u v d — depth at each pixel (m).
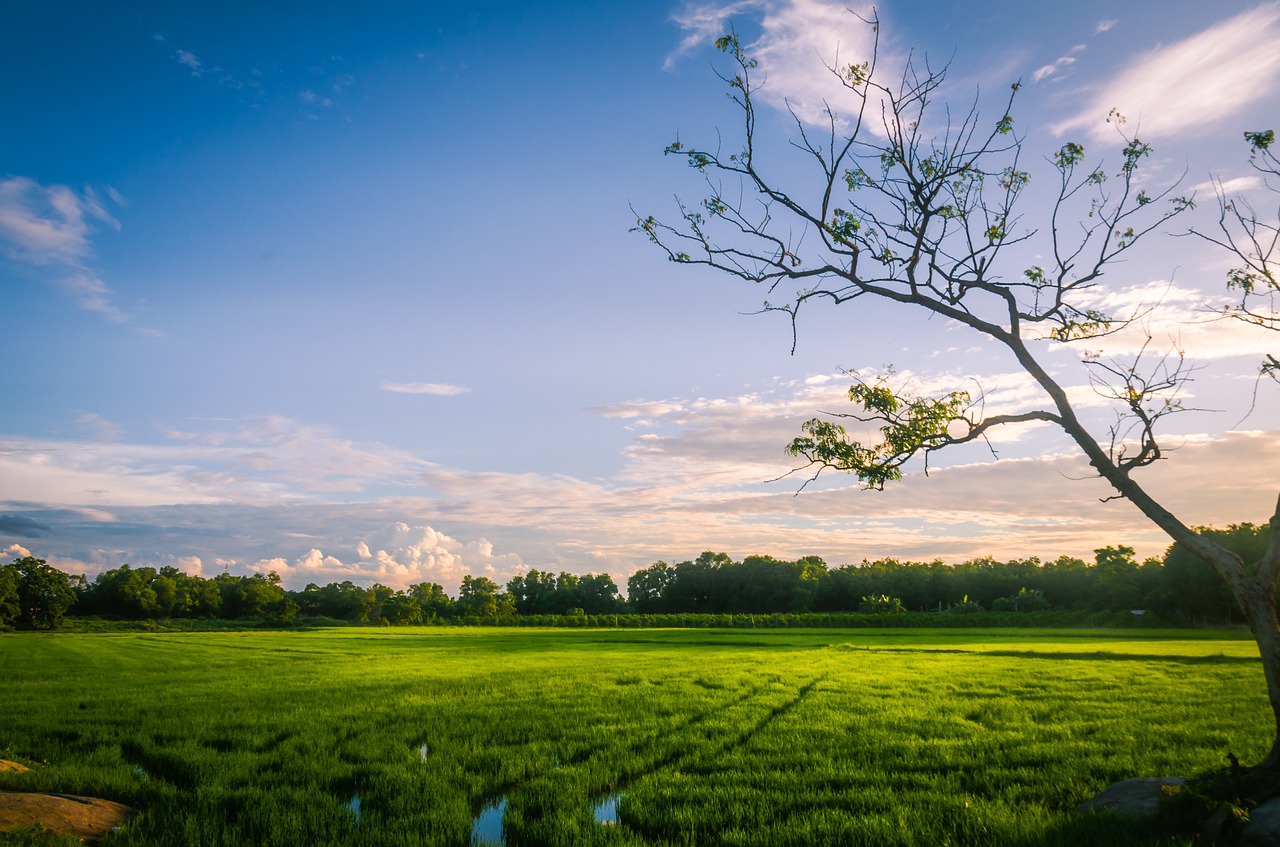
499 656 48.47
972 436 10.55
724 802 11.56
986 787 12.28
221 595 169.50
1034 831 9.37
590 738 16.75
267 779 13.07
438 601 178.50
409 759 14.57
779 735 17.06
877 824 10.02
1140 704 21.72
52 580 135.75
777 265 10.96
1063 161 10.49
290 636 90.44
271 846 9.57
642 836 10.20
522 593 196.38
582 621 135.25
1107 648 53.19
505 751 15.38
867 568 164.50
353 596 176.12
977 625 104.00
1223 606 91.50
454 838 9.91
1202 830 8.71
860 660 41.97
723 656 47.12
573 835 9.97
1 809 9.98
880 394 10.73
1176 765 13.27
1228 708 20.67
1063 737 16.56
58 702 23.53
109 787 12.07
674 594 174.62
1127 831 9.02
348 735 17.45
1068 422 10.24
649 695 24.70
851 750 15.30
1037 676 31.00
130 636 90.50
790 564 169.88
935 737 16.83
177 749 15.42
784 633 89.56
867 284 10.83
